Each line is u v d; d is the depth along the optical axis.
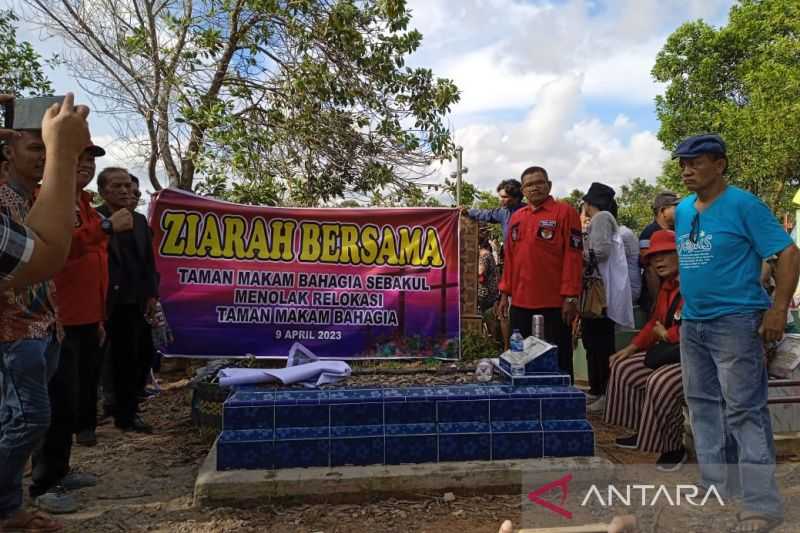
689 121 24.56
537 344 4.62
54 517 3.65
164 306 6.72
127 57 8.69
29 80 10.97
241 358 6.66
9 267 1.70
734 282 3.40
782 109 18.09
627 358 4.88
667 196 6.18
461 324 7.77
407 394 4.14
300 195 9.04
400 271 7.09
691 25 24.80
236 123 8.23
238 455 3.94
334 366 4.82
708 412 3.67
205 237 6.83
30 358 3.15
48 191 1.83
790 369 4.53
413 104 9.38
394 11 8.88
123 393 5.42
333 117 9.09
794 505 3.21
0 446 3.19
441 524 3.48
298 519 3.57
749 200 3.38
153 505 3.81
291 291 6.95
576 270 5.29
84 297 4.42
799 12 21.45
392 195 9.51
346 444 3.99
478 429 4.09
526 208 5.64
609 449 4.76
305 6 8.73
